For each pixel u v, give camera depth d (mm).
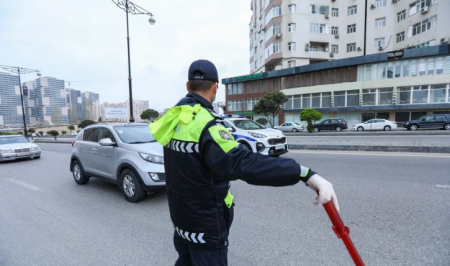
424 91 25250
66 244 3238
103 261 2828
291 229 3359
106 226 3732
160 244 3166
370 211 3779
